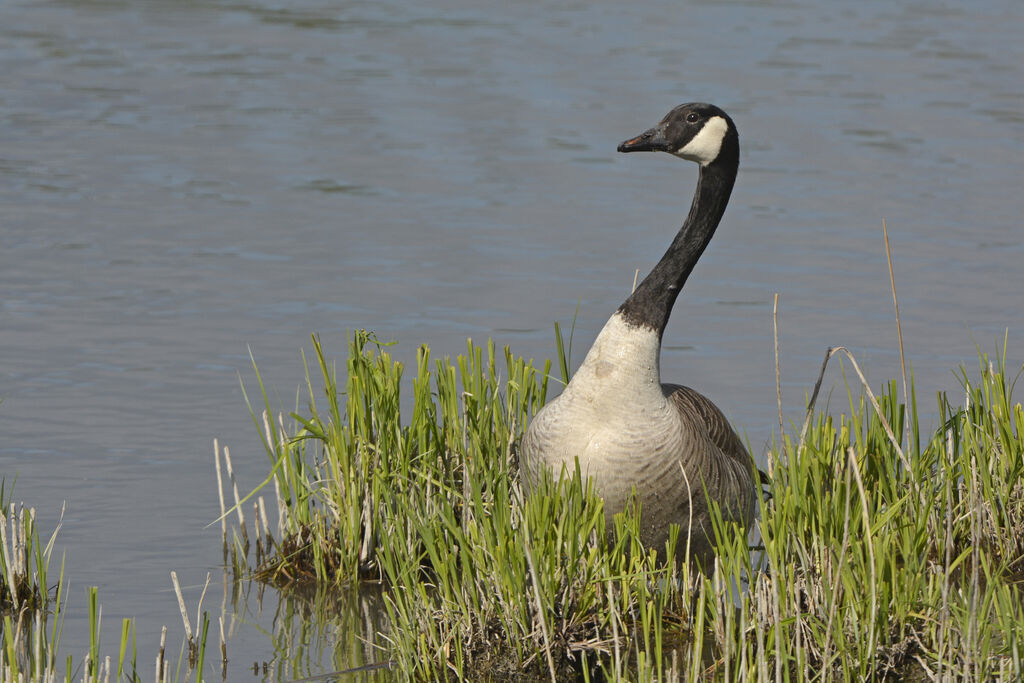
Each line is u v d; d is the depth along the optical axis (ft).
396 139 89.81
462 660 29.07
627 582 29.63
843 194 76.89
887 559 28.50
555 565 29.73
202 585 34.12
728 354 51.70
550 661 28.04
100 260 62.49
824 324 55.11
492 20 139.95
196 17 137.90
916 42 128.57
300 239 66.90
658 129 34.04
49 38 123.03
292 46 123.65
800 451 30.68
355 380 36.40
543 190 77.61
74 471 40.24
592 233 68.64
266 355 50.65
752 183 79.41
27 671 28.89
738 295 59.26
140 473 40.27
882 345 52.49
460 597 29.63
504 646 29.50
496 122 95.09
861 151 87.51
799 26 137.39
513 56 119.75
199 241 66.08
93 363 49.55
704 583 28.68
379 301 57.26
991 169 82.79
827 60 118.93
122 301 56.70
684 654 29.78
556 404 31.68
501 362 49.60
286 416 44.62
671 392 33.71
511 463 36.22
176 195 74.90
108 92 102.27
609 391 30.89
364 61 117.19
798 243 67.31
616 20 140.46
